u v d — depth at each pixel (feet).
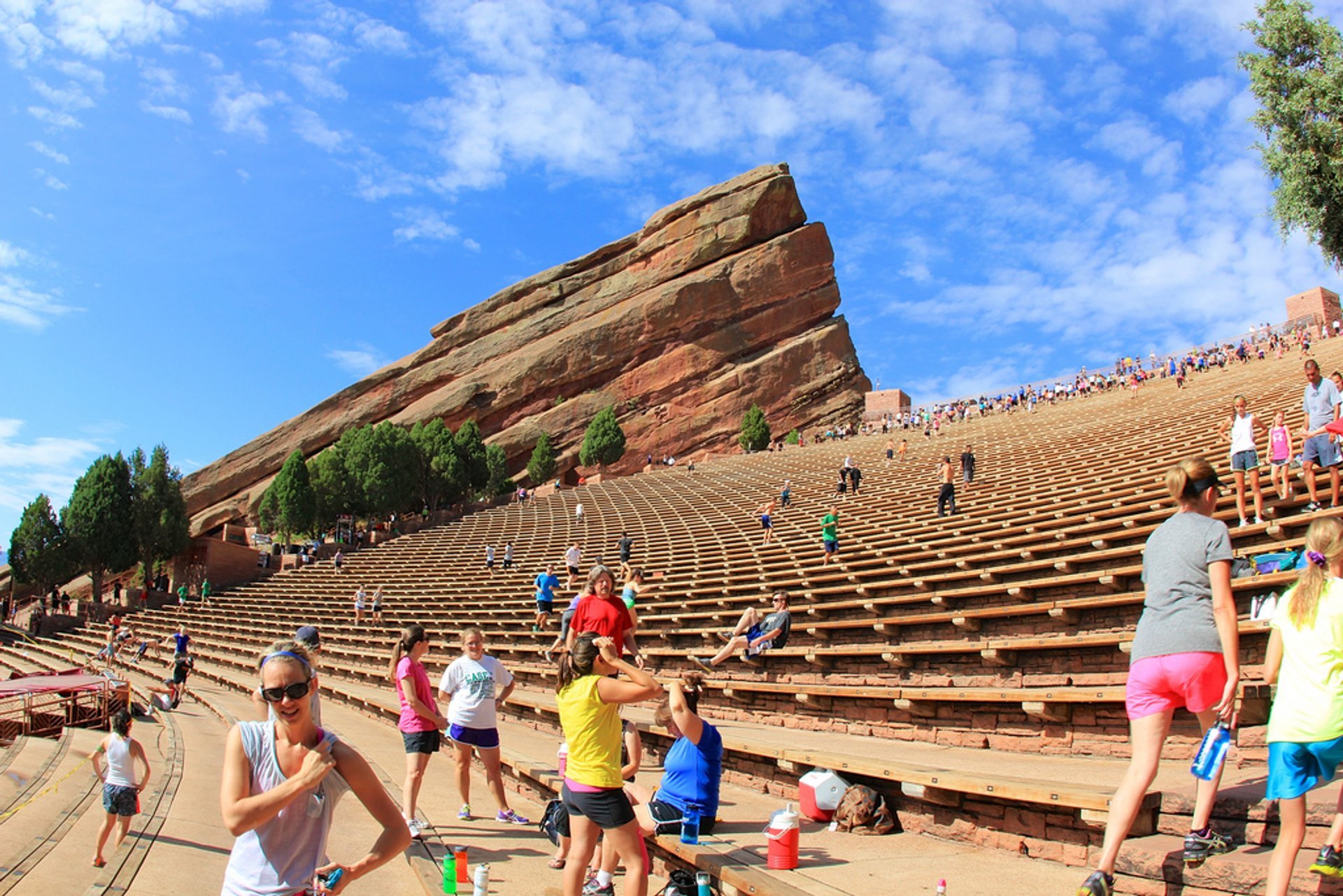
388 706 55.77
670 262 282.56
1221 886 14.48
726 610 59.88
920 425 195.52
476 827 27.37
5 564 197.16
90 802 34.37
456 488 208.44
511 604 86.89
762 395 260.21
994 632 37.60
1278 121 47.01
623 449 232.53
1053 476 73.92
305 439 256.52
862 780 23.90
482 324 286.25
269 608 126.31
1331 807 14.60
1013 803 19.81
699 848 20.71
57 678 58.18
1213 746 14.65
